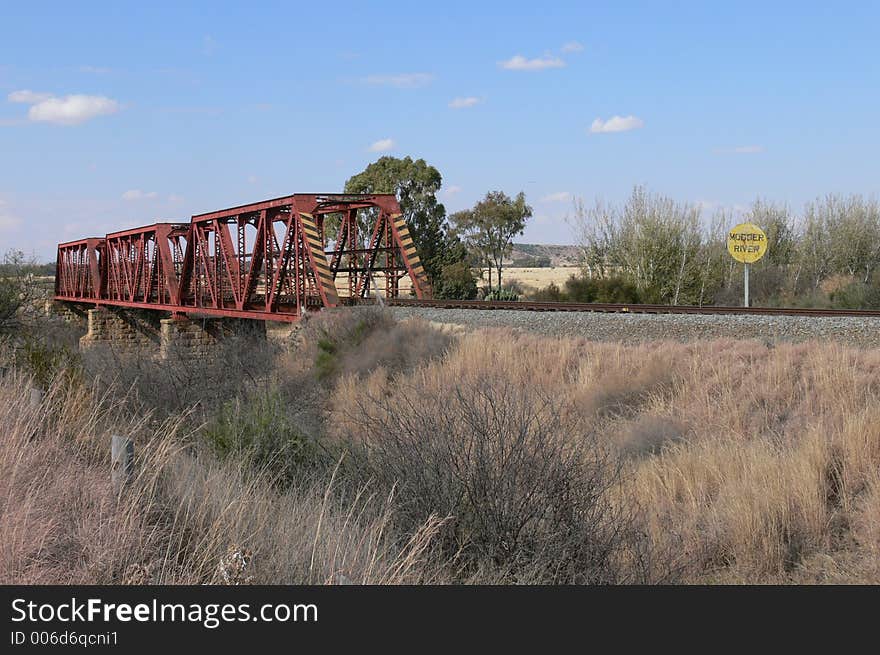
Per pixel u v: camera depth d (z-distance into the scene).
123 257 61.47
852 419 12.40
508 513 8.48
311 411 17.52
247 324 40.72
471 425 9.31
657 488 11.95
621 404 16.61
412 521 8.75
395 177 73.00
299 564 7.17
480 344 21.86
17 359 16.47
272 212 36.12
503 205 77.81
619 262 48.59
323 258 32.47
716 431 14.30
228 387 20.22
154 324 66.94
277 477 11.05
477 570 8.37
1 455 8.40
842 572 9.10
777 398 15.38
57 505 7.60
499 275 78.50
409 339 24.56
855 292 42.62
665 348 19.20
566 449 9.51
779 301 46.44
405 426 9.98
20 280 56.12
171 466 9.70
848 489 10.85
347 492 9.80
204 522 7.91
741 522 10.02
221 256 41.16
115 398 15.45
